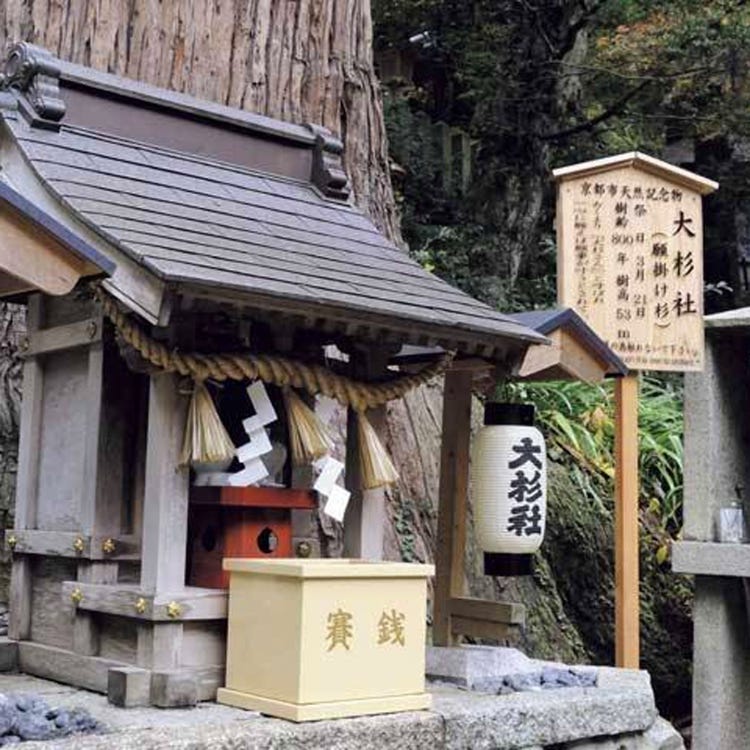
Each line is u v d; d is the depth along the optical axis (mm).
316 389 2418
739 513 3984
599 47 8414
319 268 2428
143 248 2082
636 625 3615
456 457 3119
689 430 3980
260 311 2166
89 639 2385
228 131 2869
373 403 2555
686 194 4004
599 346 2969
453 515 3102
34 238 1918
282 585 2158
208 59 3863
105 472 2418
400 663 2270
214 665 2301
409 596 2303
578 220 3920
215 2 3895
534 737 2426
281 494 2398
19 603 2623
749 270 10172
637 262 3928
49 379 2658
